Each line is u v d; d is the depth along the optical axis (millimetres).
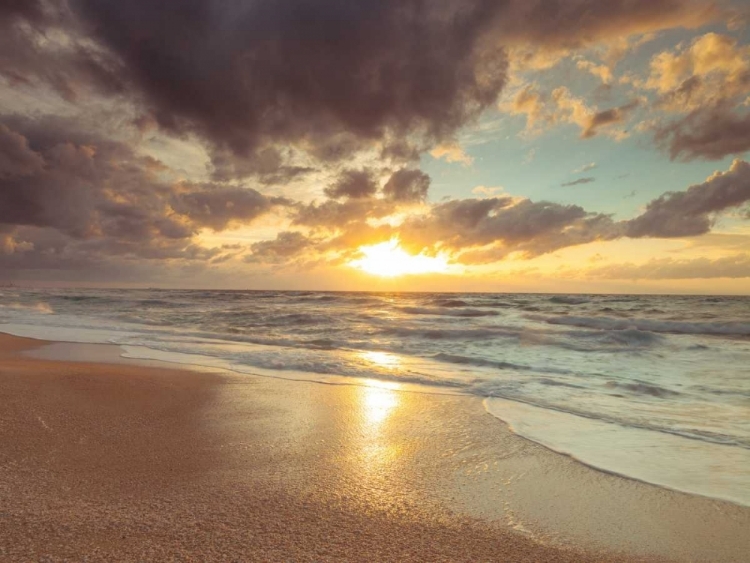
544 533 2885
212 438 4684
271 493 3375
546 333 15148
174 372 8453
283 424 5227
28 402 5898
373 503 3258
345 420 5418
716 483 3689
